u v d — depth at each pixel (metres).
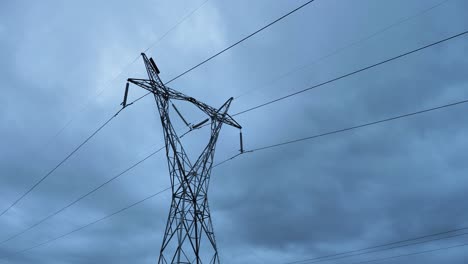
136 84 29.62
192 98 30.78
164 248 26.92
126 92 31.80
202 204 28.50
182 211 27.67
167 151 29.52
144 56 31.73
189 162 29.52
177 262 26.25
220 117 31.36
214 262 27.20
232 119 31.83
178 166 28.92
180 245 26.72
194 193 28.53
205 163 29.75
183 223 27.31
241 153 31.39
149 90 30.05
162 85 30.52
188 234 27.16
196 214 27.88
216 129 30.88
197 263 26.58
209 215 28.41
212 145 30.23
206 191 28.95
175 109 30.91
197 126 31.45
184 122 31.22
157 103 30.34
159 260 26.69
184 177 28.64
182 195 28.16
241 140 31.84
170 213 27.92
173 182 28.69
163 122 29.84
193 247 26.92
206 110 31.20
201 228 27.72
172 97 30.66
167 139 29.59
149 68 31.33
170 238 27.17
